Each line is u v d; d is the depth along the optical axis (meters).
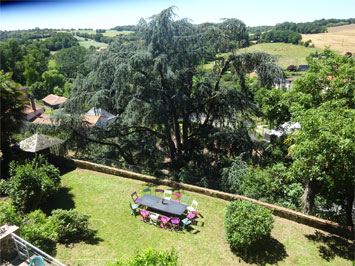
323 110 10.66
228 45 17.48
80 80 19.05
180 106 17.42
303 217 11.70
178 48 17.56
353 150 8.58
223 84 17.95
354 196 10.95
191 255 9.97
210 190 14.38
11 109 16.56
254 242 10.34
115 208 13.13
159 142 21.94
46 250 9.27
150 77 18.03
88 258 9.41
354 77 12.03
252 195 13.42
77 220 10.39
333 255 9.98
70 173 16.95
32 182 11.68
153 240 10.80
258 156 17.75
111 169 16.78
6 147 16.58
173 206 12.38
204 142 19.22
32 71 72.38
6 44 72.31
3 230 7.41
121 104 18.05
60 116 16.97
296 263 9.58
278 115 16.16
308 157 9.55
